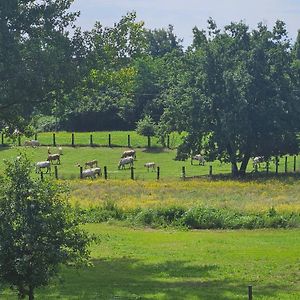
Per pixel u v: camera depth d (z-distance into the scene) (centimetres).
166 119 7044
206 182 5881
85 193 5300
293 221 4038
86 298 2281
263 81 6956
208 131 6862
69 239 1852
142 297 2281
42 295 2350
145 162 8006
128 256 3172
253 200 4759
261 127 6888
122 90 3544
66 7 3145
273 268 2825
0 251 1766
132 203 4634
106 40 3325
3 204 1808
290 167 7662
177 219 4178
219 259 3061
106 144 9169
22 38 3059
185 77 7031
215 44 7006
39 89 2977
